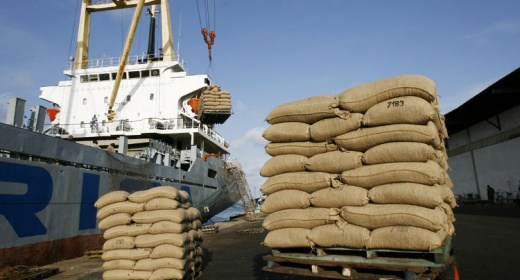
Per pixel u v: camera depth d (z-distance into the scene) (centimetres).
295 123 429
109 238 562
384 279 324
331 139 399
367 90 371
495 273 546
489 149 2152
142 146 1734
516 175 1873
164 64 1848
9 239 720
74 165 927
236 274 689
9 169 730
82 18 1931
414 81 346
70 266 784
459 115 2145
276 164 432
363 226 350
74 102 1836
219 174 2189
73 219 905
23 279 618
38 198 798
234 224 2156
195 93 1880
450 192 409
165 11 1975
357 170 371
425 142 342
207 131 1967
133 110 1819
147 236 552
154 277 532
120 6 1973
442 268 321
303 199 397
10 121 909
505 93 1677
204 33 2031
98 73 1853
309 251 393
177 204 569
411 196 330
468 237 952
